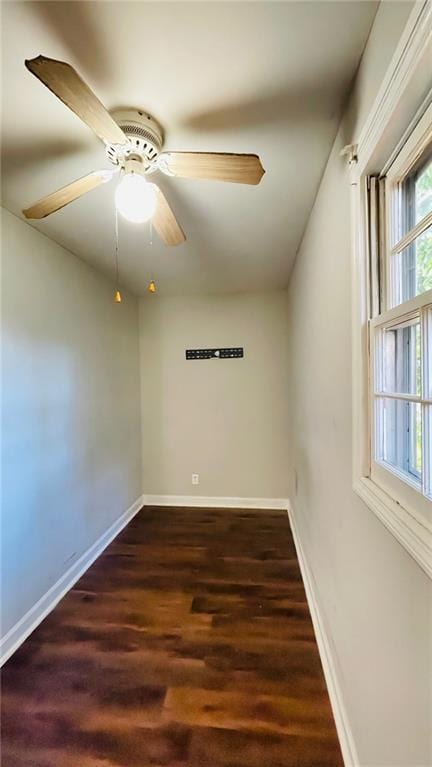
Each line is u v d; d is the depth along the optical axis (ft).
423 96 2.71
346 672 4.59
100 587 8.29
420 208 3.24
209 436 13.60
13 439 6.68
